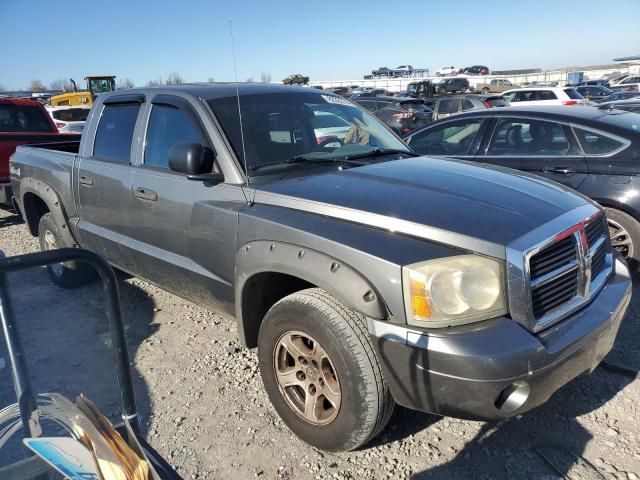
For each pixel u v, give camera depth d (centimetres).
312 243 258
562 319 246
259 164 323
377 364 240
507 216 253
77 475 149
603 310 262
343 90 3744
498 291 230
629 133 458
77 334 230
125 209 392
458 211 254
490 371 216
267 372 288
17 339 192
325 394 262
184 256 348
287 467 267
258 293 302
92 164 432
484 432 286
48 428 181
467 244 233
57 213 478
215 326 423
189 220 334
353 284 238
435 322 225
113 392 211
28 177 526
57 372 225
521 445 275
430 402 230
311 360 266
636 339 372
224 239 309
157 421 306
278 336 275
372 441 282
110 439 151
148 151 382
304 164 333
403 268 229
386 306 233
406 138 623
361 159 355
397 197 270
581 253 259
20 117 888
